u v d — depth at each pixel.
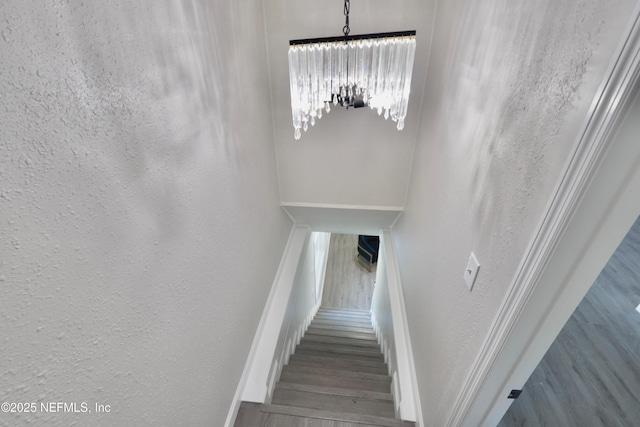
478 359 0.81
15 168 0.42
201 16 1.00
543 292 0.59
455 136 1.20
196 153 0.99
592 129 0.44
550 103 0.56
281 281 2.40
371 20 1.63
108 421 0.62
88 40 0.54
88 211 0.55
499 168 0.78
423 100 1.86
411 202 2.15
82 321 0.55
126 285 0.66
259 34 1.65
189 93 0.93
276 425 1.47
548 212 0.54
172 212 0.85
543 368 1.55
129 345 0.68
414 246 1.92
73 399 0.54
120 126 0.63
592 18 0.46
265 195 1.97
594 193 0.47
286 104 2.01
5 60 0.40
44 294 0.47
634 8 0.37
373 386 2.09
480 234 0.88
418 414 1.48
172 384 0.88
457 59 1.21
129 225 0.67
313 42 1.30
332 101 1.51
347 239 6.91
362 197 2.40
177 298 0.89
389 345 2.37
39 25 0.45
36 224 0.46
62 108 0.49
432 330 1.38
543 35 0.61
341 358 2.61
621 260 2.44
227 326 1.33
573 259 0.54
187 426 0.98
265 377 1.68
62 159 0.50
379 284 3.50
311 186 2.38
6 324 0.42
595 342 1.71
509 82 0.75
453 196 1.19
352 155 2.20
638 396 1.43
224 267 1.27
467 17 1.11
